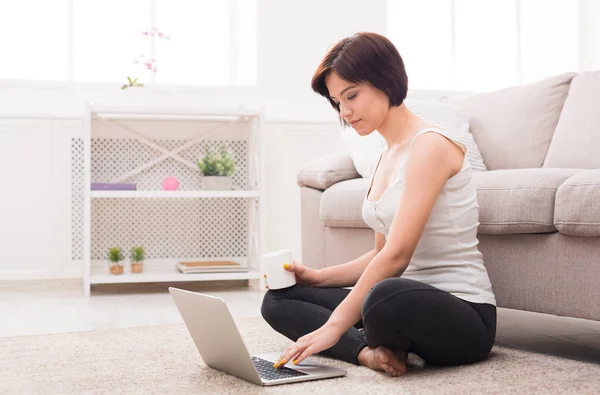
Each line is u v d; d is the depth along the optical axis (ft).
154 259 13.74
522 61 16.03
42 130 13.33
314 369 5.74
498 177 7.16
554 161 8.93
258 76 14.51
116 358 6.55
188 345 7.14
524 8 16.02
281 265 6.34
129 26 14.15
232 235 14.11
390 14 15.57
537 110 9.50
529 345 7.38
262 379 5.44
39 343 7.40
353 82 5.65
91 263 13.53
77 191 13.48
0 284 13.01
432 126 5.97
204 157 13.16
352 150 9.75
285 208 14.25
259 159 12.83
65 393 5.30
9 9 13.74
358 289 5.60
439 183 5.72
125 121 13.51
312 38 14.75
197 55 14.48
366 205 6.22
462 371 5.77
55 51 13.92
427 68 15.79
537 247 6.64
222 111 12.62
